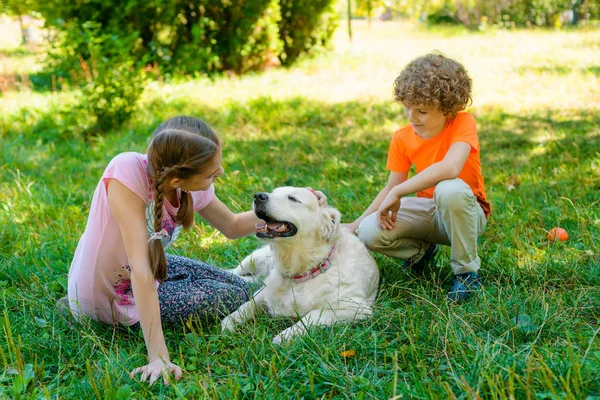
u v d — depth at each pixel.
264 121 7.82
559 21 21.36
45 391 2.24
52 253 3.95
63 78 10.21
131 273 2.62
